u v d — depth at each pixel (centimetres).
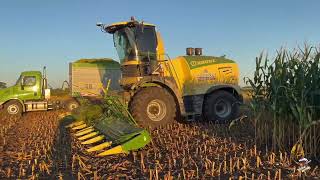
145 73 1152
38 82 1892
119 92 1162
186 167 619
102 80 1961
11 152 784
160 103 1067
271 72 790
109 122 938
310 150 685
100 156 719
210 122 1188
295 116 704
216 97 1192
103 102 1181
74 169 629
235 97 1244
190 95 1182
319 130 689
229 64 1259
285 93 738
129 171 605
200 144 817
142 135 729
